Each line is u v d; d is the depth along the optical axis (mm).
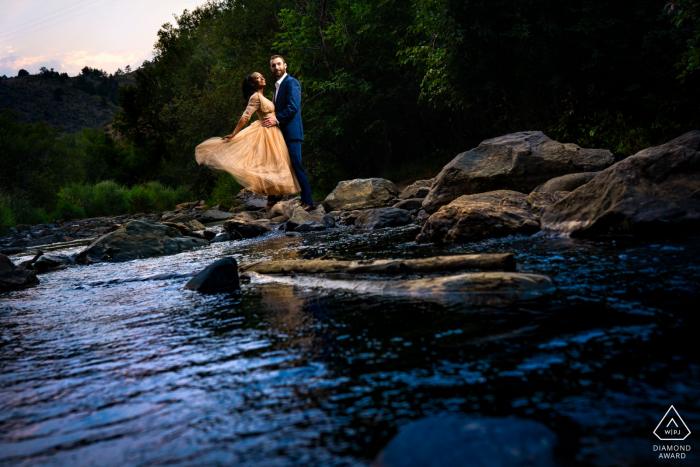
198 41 33594
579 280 2258
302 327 2000
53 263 6027
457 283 2344
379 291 2537
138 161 34969
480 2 11750
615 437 928
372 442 999
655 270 2254
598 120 11547
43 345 2154
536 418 1029
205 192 25125
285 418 1156
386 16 17203
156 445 1083
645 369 1218
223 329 2117
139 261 5836
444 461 842
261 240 6680
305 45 18156
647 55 10719
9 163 28062
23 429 1240
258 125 7418
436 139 19297
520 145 6711
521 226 4145
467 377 1287
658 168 3580
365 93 17609
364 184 11133
